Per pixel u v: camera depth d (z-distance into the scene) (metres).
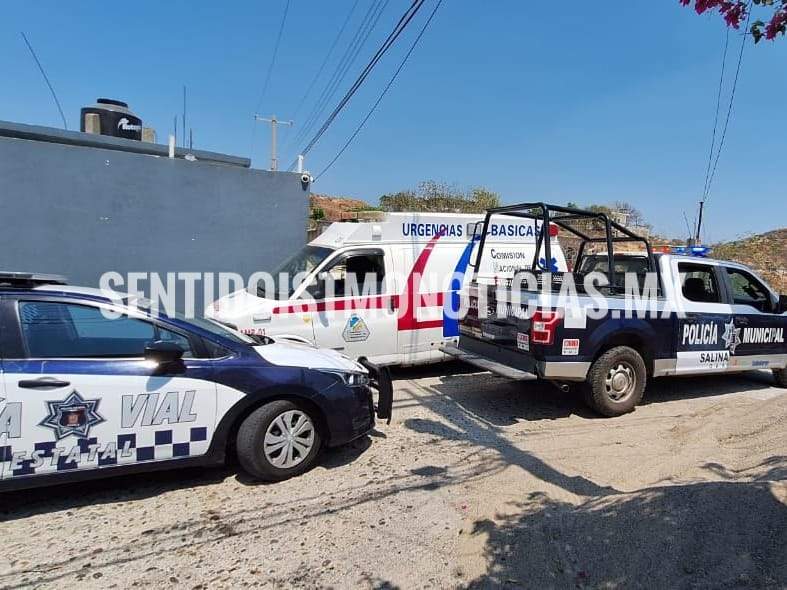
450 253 7.96
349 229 7.45
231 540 3.47
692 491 3.57
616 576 2.88
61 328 3.80
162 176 9.80
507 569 3.04
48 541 3.46
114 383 3.76
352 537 3.50
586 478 4.36
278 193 10.78
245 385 4.14
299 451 4.41
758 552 2.90
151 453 3.89
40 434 3.58
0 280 3.79
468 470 4.57
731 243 24.69
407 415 6.13
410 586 2.98
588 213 6.26
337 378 4.55
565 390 6.03
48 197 9.02
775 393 7.36
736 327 7.01
